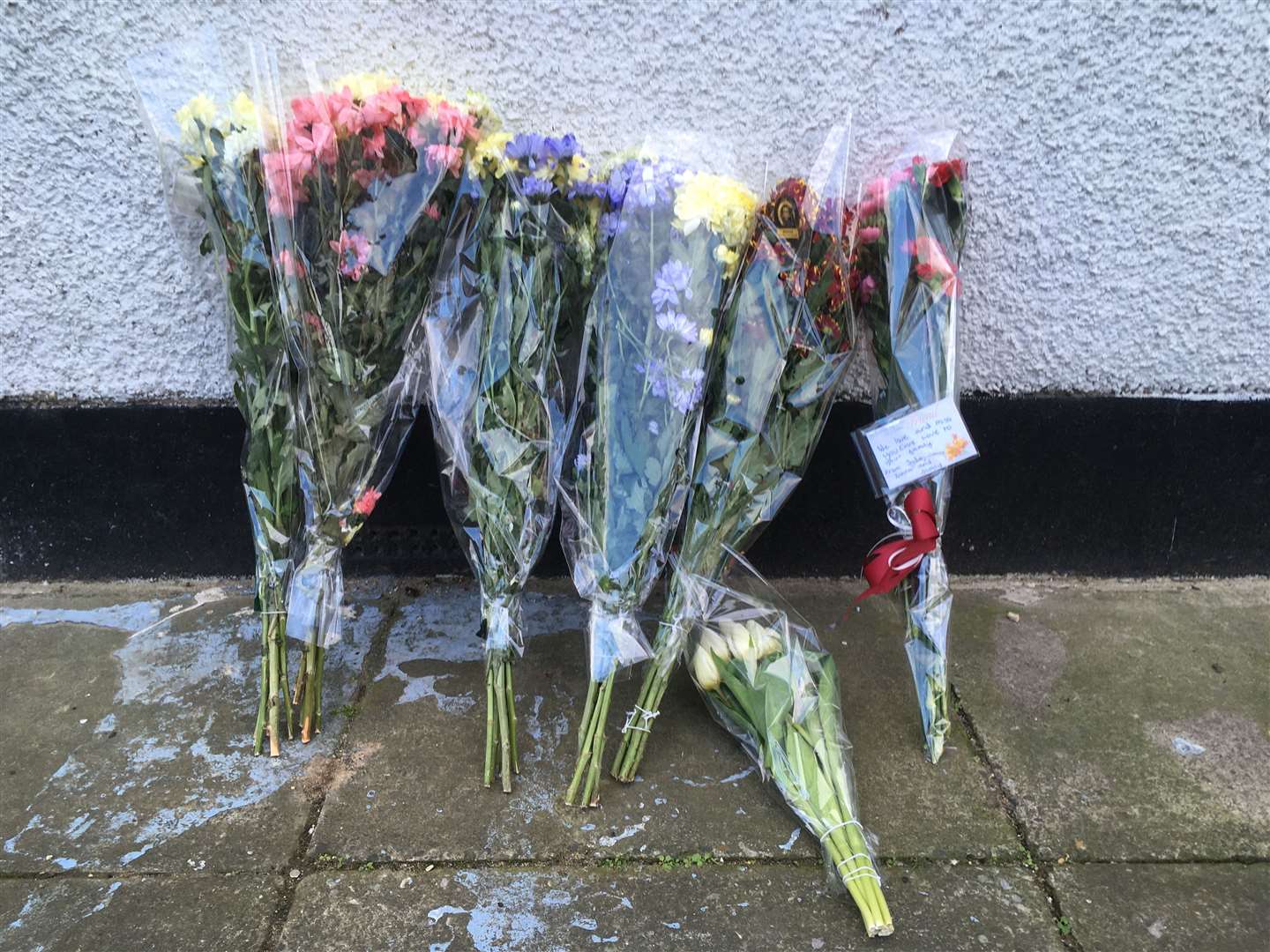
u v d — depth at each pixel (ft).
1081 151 6.84
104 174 6.75
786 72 6.59
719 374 5.52
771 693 5.72
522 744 6.02
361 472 5.83
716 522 5.69
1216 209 7.00
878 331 6.07
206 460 7.57
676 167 5.40
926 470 5.89
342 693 6.51
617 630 5.44
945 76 6.61
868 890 4.79
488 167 5.41
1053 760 5.96
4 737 6.03
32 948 4.59
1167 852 5.26
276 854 5.16
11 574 7.82
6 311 7.04
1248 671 6.86
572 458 5.81
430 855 5.17
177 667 6.76
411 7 6.39
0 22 6.29
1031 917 4.86
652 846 5.25
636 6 6.39
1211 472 7.79
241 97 5.39
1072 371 7.48
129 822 5.37
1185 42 6.54
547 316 5.41
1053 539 8.00
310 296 5.33
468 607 7.55
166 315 7.14
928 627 6.03
